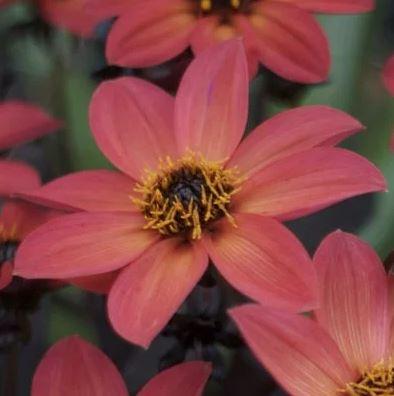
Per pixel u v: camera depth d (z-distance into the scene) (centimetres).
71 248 37
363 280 36
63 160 47
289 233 36
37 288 38
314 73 41
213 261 36
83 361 35
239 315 33
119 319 35
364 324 36
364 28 51
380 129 50
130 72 43
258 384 41
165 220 38
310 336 35
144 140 40
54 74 47
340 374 36
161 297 35
